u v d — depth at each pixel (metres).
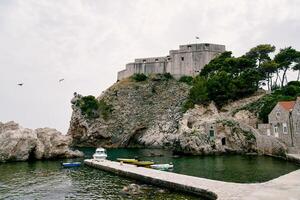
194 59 135.00
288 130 57.84
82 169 51.22
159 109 123.75
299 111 54.41
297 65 98.62
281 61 100.31
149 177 35.91
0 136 64.56
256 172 41.06
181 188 30.25
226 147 72.69
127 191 31.16
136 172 40.28
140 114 125.00
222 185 28.56
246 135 71.56
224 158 62.06
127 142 117.88
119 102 131.00
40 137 69.56
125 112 126.81
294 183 27.08
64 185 36.62
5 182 39.00
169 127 112.50
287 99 73.81
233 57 110.94
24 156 63.69
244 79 96.62
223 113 89.56
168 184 32.28
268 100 79.31
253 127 75.12
